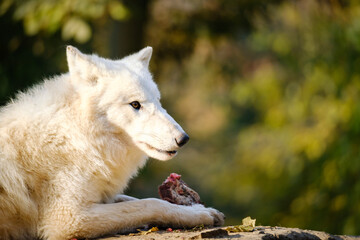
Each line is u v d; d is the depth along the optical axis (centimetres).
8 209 564
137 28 1423
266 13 1581
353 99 1470
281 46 1741
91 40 1526
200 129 3005
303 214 1508
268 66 2030
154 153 612
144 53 683
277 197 1656
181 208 594
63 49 1457
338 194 1463
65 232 562
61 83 623
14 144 577
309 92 1639
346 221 1364
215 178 2253
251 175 1858
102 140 605
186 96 2842
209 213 608
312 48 1639
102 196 622
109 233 575
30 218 574
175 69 1803
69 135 588
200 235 524
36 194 577
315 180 1515
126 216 571
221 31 1585
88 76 608
